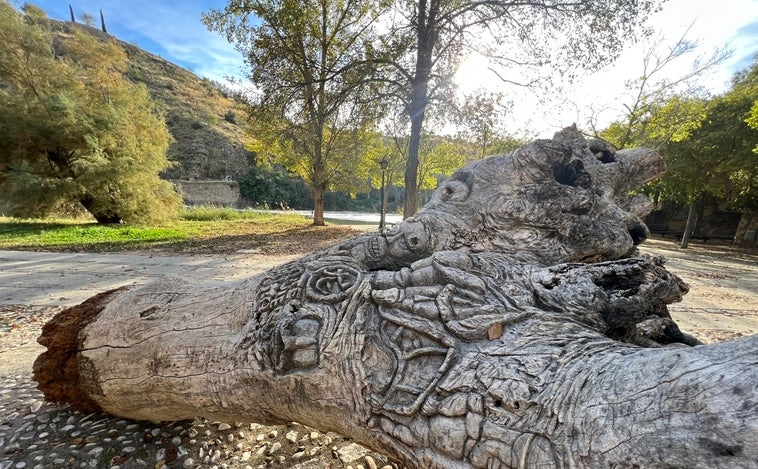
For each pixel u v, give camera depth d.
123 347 1.90
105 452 1.99
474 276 1.54
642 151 2.37
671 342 1.86
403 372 1.34
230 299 1.91
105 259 8.51
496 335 1.33
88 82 15.44
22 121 13.59
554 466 0.97
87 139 13.84
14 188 13.14
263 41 11.43
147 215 16.02
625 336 1.69
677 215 21.39
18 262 7.96
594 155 2.29
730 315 5.14
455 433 1.14
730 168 13.02
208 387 1.68
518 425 1.06
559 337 1.26
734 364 0.85
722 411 0.78
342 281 1.71
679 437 0.82
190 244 11.30
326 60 13.22
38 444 2.04
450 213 2.16
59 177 14.36
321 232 14.97
